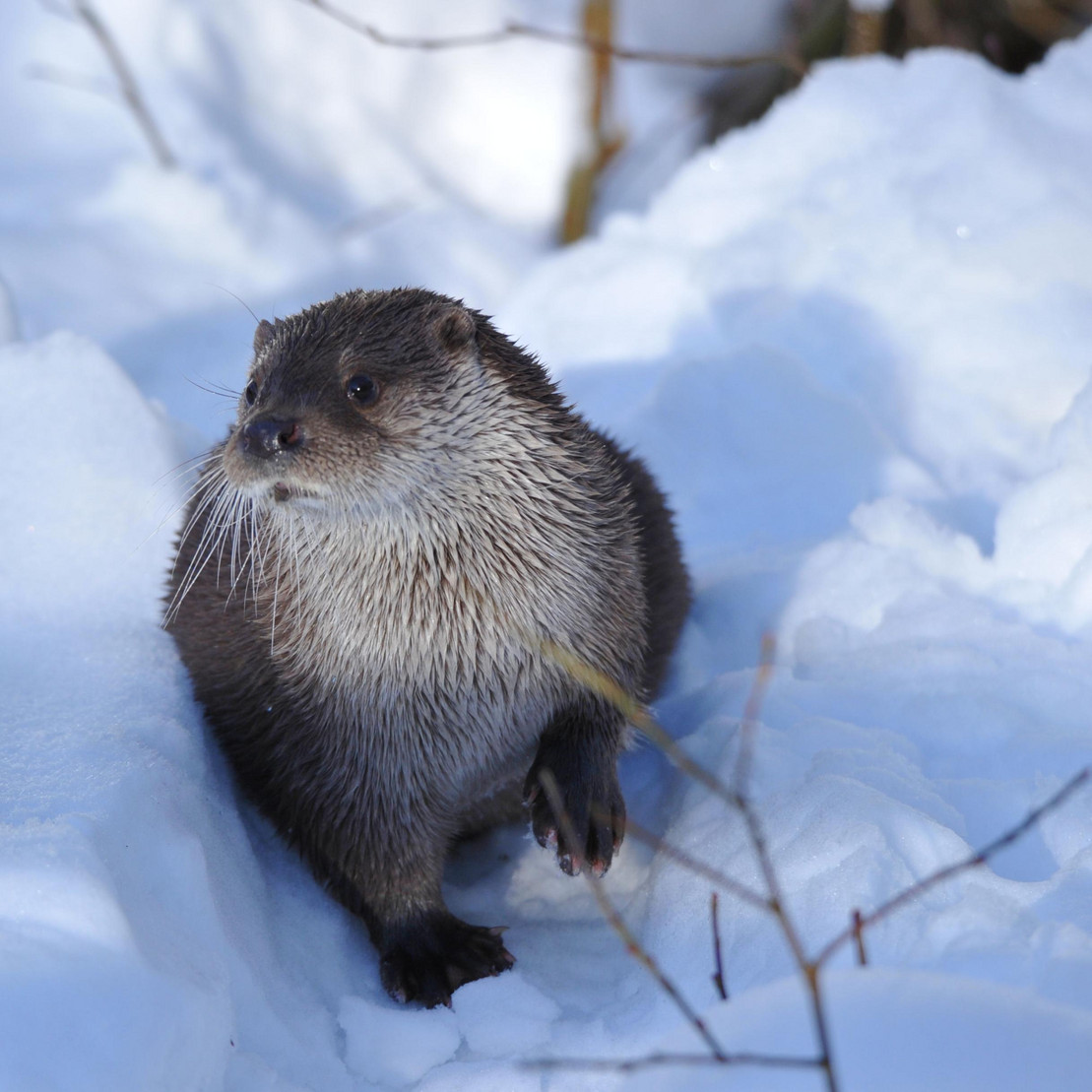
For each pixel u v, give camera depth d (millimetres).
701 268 17438
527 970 10000
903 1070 6152
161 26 23828
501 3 24750
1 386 13320
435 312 9914
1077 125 17219
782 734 10914
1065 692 10914
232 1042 8273
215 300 20359
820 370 16078
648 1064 6445
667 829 10945
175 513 12938
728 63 19562
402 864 10328
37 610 12055
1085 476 12344
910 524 13250
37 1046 7375
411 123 24578
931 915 8320
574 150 24281
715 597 13609
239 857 10180
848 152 17969
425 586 9945
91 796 9023
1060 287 15469
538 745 10852
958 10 24391
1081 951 7566
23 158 22500
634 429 15688
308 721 10383
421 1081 8758
